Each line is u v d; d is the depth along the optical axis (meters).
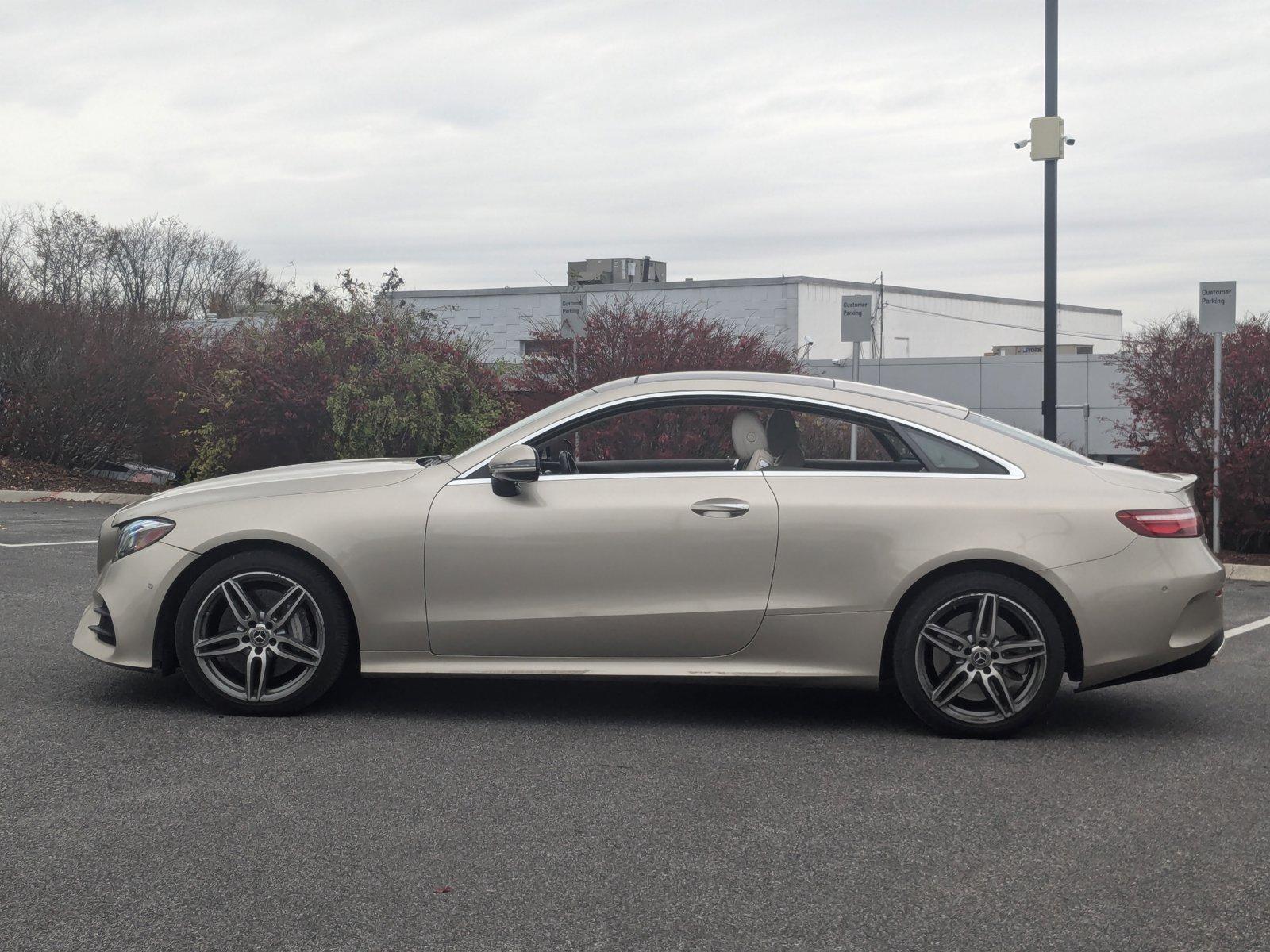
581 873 3.84
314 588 5.59
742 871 3.88
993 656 5.45
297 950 3.29
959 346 48.44
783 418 5.71
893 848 4.09
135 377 20.36
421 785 4.71
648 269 40.72
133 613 5.62
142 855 3.95
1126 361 13.91
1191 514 5.57
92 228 42.88
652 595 5.53
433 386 16.59
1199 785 4.84
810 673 5.54
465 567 5.55
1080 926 3.49
